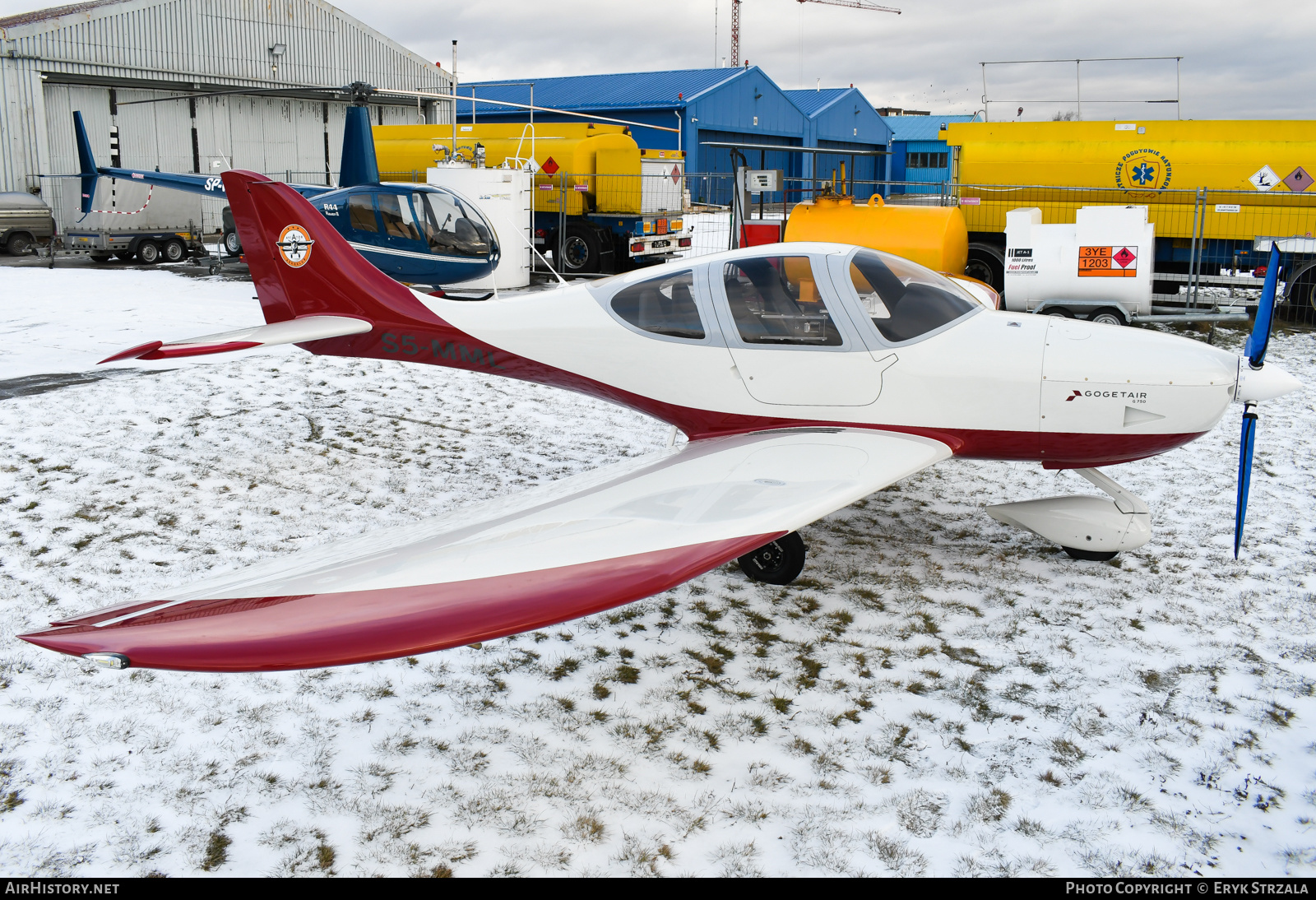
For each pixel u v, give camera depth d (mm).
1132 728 3369
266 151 25484
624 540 3154
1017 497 5945
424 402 7980
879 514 5633
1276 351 10375
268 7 24625
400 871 2602
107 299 13141
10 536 4844
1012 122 12961
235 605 2662
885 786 3031
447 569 2936
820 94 44812
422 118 28891
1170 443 4359
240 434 6855
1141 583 4602
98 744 3166
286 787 2963
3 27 20922
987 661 3844
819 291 4574
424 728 3311
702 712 3453
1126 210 10578
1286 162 11523
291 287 5836
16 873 2564
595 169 15711
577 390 5270
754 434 4707
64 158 21781
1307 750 3246
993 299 6492
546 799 2932
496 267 13117
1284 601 4395
